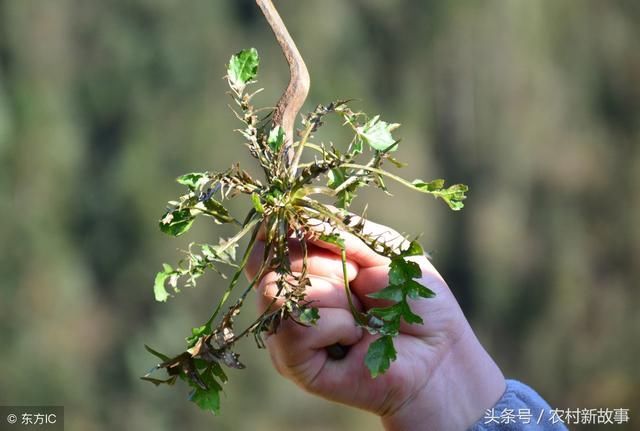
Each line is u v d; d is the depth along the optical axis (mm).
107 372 10039
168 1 11273
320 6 11688
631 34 13055
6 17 11086
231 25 11430
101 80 11180
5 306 10203
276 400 9594
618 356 11781
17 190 10664
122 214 10680
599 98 12914
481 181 12422
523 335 11852
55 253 10539
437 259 11516
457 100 12500
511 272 11969
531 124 12633
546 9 12875
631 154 12742
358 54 11836
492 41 12594
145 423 9555
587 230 12469
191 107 11094
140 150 10891
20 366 9891
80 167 10938
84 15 11281
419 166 11984
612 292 12164
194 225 9523
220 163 10844
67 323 10250
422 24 12352
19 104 10859
